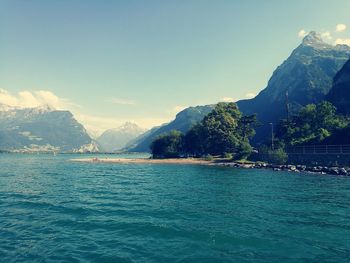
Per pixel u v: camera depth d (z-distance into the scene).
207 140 144.75
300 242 17.56
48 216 23.55
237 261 14.63
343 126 97.62
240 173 70.94
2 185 45.41
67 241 17.38
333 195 35.56
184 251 15.88
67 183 48.59
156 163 130.25
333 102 167.88
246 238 18.17
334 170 66.69
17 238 17.94
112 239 17.77
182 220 22.48
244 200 31.77
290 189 40.97
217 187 43.12
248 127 154.00
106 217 23.22
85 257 14.98
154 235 18.59
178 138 170.00
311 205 29.09
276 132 133.12
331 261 14.80
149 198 32.81
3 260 14.59
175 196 34.41
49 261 14.48
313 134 102.75
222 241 17.56
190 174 68.38
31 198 32.56
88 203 29.44
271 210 26.56
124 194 35.88
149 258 14.88
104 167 100.62
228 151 141.88
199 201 31.06
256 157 113.75
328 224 21.69
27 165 116.50
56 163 135.75
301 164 87.69
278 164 94.31
